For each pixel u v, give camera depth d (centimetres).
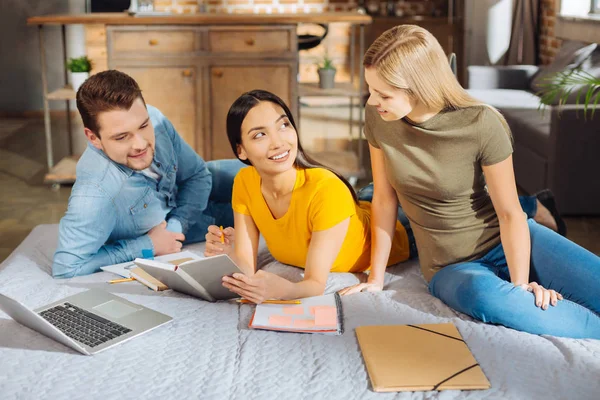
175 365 169
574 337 187
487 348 176
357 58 728
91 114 217
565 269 202
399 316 195
